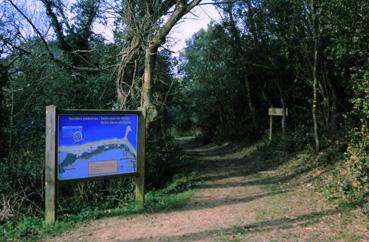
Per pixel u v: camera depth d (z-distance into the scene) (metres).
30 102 10.75
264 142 16.95
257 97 20.22
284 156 13.05
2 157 9.30
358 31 8.12
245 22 16.89
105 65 12.56
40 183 8.41
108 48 12.53
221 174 11.69
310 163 10.80
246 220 6.08
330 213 6.08
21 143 9.62
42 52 12.22
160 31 9.95
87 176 6.92
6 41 11.03
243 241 4.98
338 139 11.37
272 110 15.87
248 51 17.84
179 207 7.44
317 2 10.12
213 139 25.41
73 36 14.50
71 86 12.03
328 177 8.69
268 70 17.31
